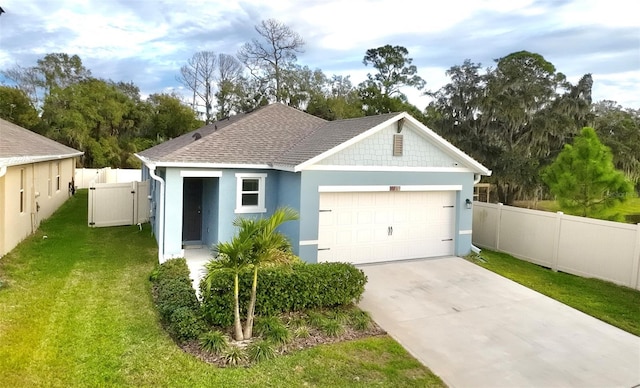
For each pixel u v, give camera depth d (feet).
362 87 153.89
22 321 25.18
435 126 94.32
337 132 45.32
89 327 24.85
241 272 25.08
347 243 41.86
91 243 46.37
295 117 54.80
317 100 141.90
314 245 39.37
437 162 45.24
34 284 31.91
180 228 39.75
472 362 23.72
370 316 29.48
